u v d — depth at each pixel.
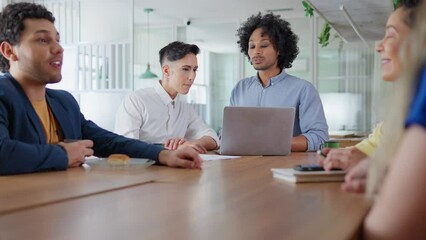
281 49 2.67
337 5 3.77
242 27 2.91
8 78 1.57
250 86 2.80
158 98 2.85
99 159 1.50
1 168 1.24
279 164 1.55
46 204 0.80
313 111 2.53
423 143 0.53
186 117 2.97
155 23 6.93
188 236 0.57
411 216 0.56
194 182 1.10
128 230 0.60
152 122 2.82
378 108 0.79
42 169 1.31
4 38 1.59
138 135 2.76
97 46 5.36
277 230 0.60
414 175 0.54
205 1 5.67
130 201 0.83
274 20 2.69
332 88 6.05
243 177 1.19
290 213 0.72
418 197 0.55
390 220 0.58
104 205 0.79
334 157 1.18
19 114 1.50
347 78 5.97
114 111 5.33
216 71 6.77
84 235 0.58
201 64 6.83
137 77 6.33
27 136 1.51
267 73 2.72
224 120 1.97
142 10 6.15
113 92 5.22
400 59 0.61
